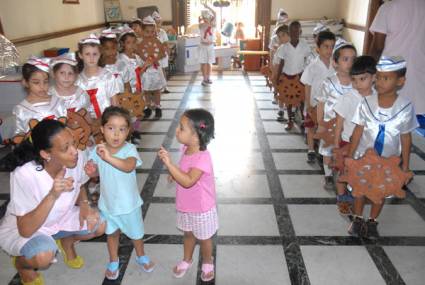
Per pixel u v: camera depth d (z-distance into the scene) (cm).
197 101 562
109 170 177
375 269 204
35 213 155
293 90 402
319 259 212
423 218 255
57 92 252
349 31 721
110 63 354
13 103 376
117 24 773
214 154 363
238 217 254
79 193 193
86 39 277
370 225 229
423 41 344
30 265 173
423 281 195
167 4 816
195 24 839
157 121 468
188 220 180
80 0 658
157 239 230
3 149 371
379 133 214
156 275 199
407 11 337
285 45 430
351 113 242
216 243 226
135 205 185
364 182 209
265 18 807
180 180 161
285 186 299
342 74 268
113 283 194
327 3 803
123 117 174
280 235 234
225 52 815
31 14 486
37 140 155
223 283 193
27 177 162
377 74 203
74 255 204
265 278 197
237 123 457
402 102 208
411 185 300
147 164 340
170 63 768
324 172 321
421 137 402
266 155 362
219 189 294
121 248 221
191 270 203
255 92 617
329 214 258
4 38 383
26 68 223
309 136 336
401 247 223
